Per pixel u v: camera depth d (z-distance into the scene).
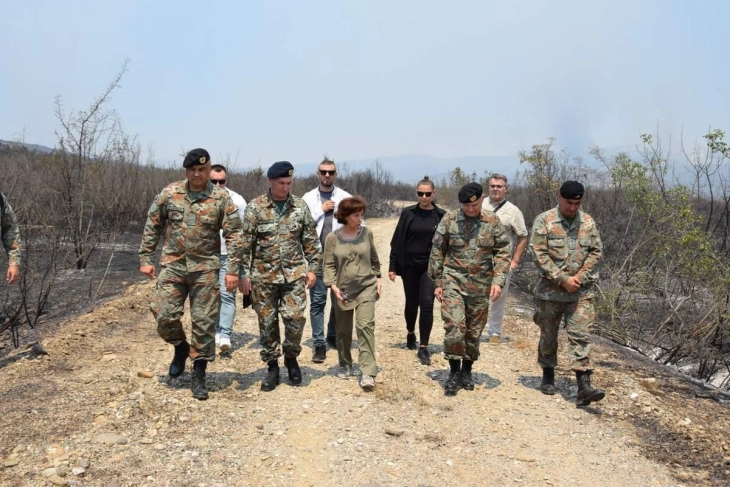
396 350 6.50
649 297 8.77
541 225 5.10
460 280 5.16
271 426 4.34
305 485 3.55
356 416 4.59
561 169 13.44
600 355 6.71
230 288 4.76
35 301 8.73
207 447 3.96
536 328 7.83
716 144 8.65
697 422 4.77
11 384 4.93
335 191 6.43
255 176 22.23
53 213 9.96
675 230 8.65
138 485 3.45
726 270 7.54
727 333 7.30
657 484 3.72
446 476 3.73
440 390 5.27
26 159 11.25
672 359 7.86
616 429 4.55
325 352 6.07
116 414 4.36
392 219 29.39
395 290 10.55
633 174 9.54
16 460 3.61
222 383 5.21
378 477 3.67
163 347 6.22
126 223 13.16
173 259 4.77
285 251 5.04
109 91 10.71
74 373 5.29
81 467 3.58
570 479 3.75
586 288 5.01
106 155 12.65
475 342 5.29
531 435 4.39
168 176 17.05
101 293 9.17
